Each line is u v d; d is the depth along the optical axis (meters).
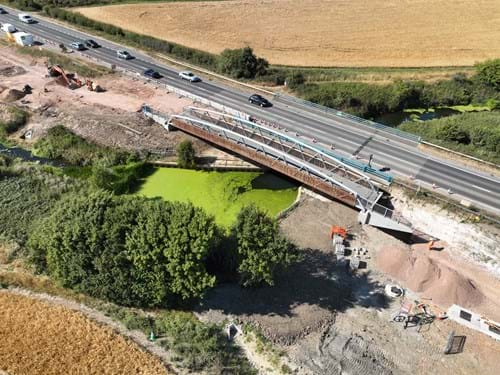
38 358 40.66
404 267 51.69
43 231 47.09
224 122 72.81
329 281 50.22
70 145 72.25
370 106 87.19
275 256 43.44
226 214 60.28
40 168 67.00
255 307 46.59
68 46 105.25
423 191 60.03
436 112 90.88
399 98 88.19
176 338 43.59
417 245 56.38
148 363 40.88
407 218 59.31
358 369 42.06
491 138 70.56
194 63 99.62
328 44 109.94
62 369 39.81
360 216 57.97
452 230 56.34
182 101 83.50
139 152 71.00
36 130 75.56
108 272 44.62
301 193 63.56
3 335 42.53
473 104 93.25
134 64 97.62
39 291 48.31
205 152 72.12
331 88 88.50
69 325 44.00
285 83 90.75
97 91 86.12
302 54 105.44
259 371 41.75
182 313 46.47
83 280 46.50
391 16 124.88
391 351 43.84
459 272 52.19
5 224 56.25
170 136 74.62
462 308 47.75
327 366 42.19
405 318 46.69
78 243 44.31
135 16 125.81
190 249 41.94
